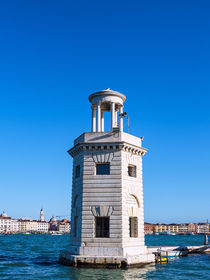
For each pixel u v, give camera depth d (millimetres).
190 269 36281
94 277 29328
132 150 38656
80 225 36000
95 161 37125
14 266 38594
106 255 34156
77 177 39125
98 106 41500
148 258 36250
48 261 44031
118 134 37406
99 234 35531
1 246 89562
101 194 36000
